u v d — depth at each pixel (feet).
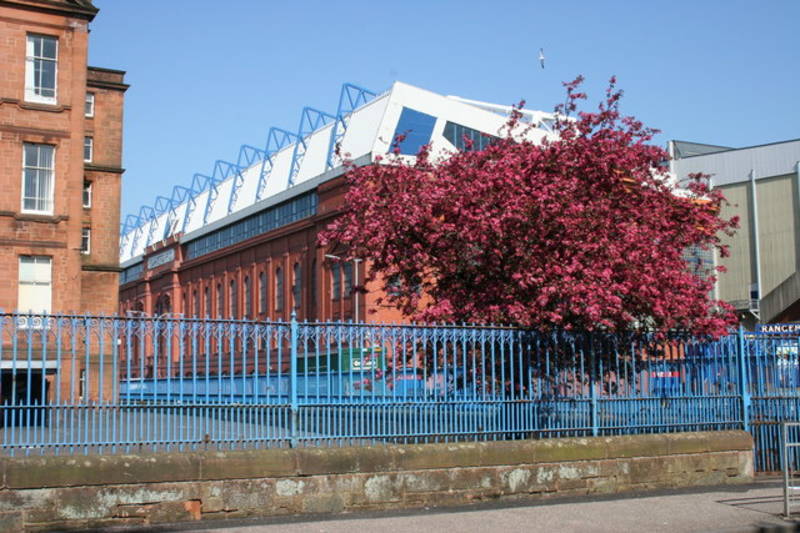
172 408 38.22
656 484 48.34
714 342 53.16
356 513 40.22
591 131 58.08
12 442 35.29
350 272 186.70
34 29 111.14
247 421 39.65
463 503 42.98
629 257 51.55
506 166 54.95
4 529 34.12
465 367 44.93
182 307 295.89
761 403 54.24
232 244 258.37
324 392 41.42
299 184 214.69
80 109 113.50
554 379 47.42
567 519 39.58
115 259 150.92
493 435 45.27
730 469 50.85
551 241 53.11
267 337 40.70
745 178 228.63
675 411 51.03
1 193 108.99
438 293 58.70
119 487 36.24
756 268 224.12
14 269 109.50
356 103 207.31
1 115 109.09
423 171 60.80
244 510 38.42
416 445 42.47
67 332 41.01
